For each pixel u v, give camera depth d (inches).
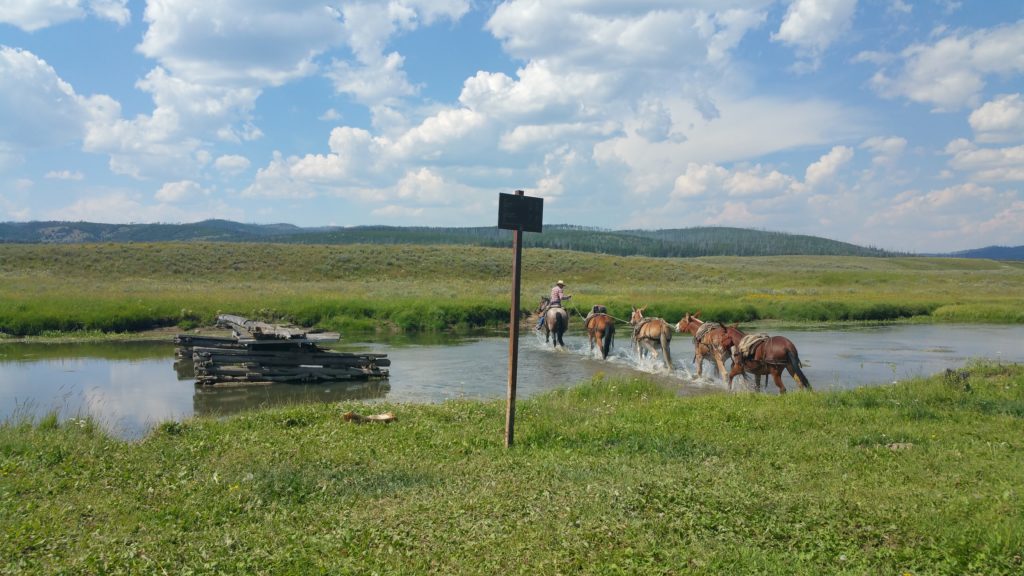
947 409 510.6
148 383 778.2
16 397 683.4
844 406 526.6
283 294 1827.0
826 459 366.9
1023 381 619.5
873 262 6072.8
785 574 213.6
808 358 1023.0
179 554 230.2
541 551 232.1
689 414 499.5
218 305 1419.8
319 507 287.1
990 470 336.8
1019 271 5137.8
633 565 218.7
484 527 255.6
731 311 1704.0
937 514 262.4
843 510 269.9
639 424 463.2
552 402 562.9
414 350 1093.1
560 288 1149.7
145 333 1238.9
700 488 299.9
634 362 965.2
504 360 978.7
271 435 437.7
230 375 779.4
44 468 347.9
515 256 404.5
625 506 276.5
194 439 426.6
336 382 798.5
